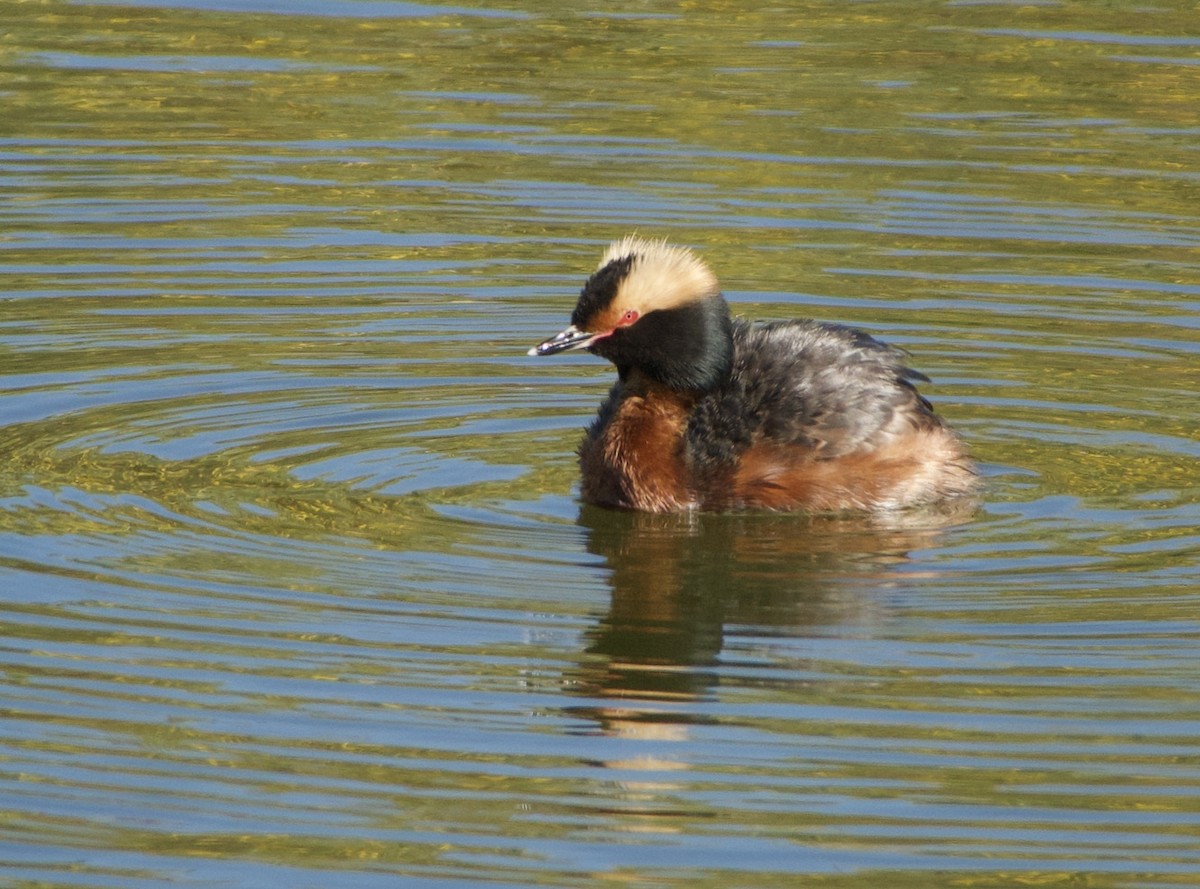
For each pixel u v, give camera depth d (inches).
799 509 544.4
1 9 1098.7
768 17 1102.4
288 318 701.9
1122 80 990.4
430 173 860.6
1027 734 407.5
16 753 393.1
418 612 465.7
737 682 433.1
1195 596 479.8
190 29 1071.6
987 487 561.6
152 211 810.8
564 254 769.6
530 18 1099.3
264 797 379.6
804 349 561.6
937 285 735.1
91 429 588.1
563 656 443.2
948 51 1037.8
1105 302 721.0
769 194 835.4
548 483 565.3
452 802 379.6
